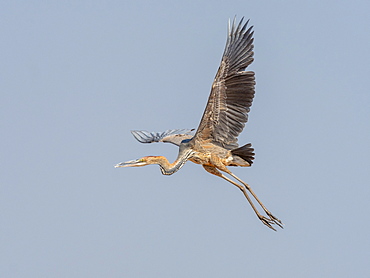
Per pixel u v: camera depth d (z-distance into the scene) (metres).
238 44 16.64
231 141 16.97
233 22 16.61
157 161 16.89
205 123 16.86
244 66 16.66
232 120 16.77
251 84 16.67
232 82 16.64
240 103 16.70
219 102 16.67
